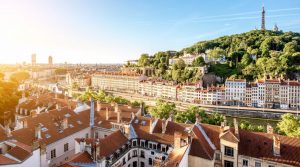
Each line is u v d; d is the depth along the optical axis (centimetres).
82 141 6556
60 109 10144
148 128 8838
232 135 7125
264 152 6862
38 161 6209
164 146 8144
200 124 8212
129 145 8388
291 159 6469
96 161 6203
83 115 10550
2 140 6831
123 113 10712
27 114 12156
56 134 8581
